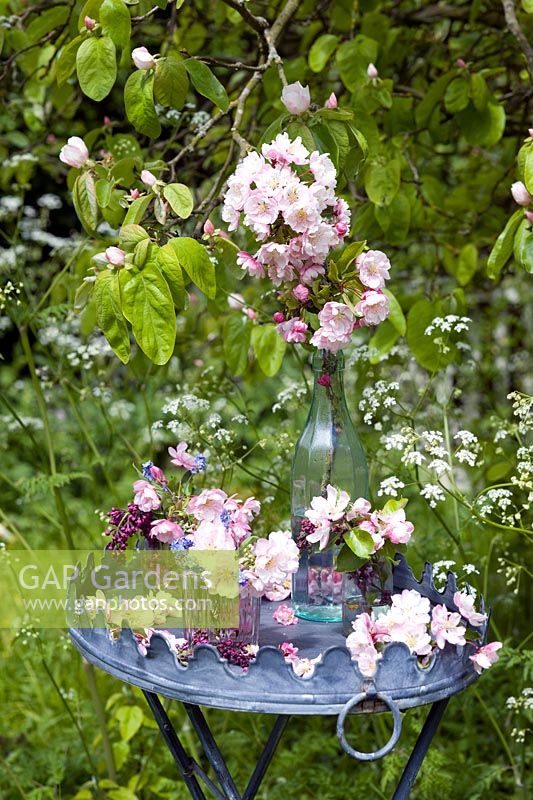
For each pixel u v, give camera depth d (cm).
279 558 150
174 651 144
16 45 255
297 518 176
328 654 138
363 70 230
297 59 254
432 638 146
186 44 291
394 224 231
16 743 289
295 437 264
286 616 172
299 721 290
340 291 157
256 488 269
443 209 278
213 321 309
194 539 149
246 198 152
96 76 169
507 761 257
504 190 296
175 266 151
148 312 149
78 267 242
